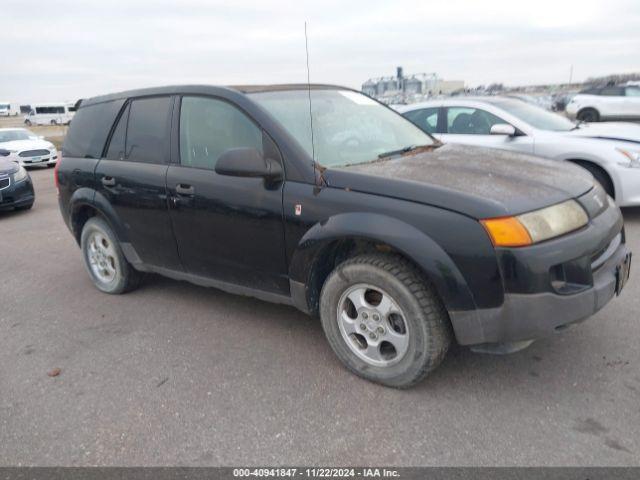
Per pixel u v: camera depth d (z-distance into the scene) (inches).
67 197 187.8
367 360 120.7
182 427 108.7
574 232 106.9
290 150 125.8
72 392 124.2
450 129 280.7
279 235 127.4
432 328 108.7
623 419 103.0
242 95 138.7
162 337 150.6
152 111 161.2
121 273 180.5
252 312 164.7
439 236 103.7
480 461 94.1
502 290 101.0
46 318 169.5
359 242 121.9
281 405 114.3
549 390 113.9
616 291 116.1
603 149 233.0
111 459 100.2
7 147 675.4
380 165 126.3
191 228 147.4
